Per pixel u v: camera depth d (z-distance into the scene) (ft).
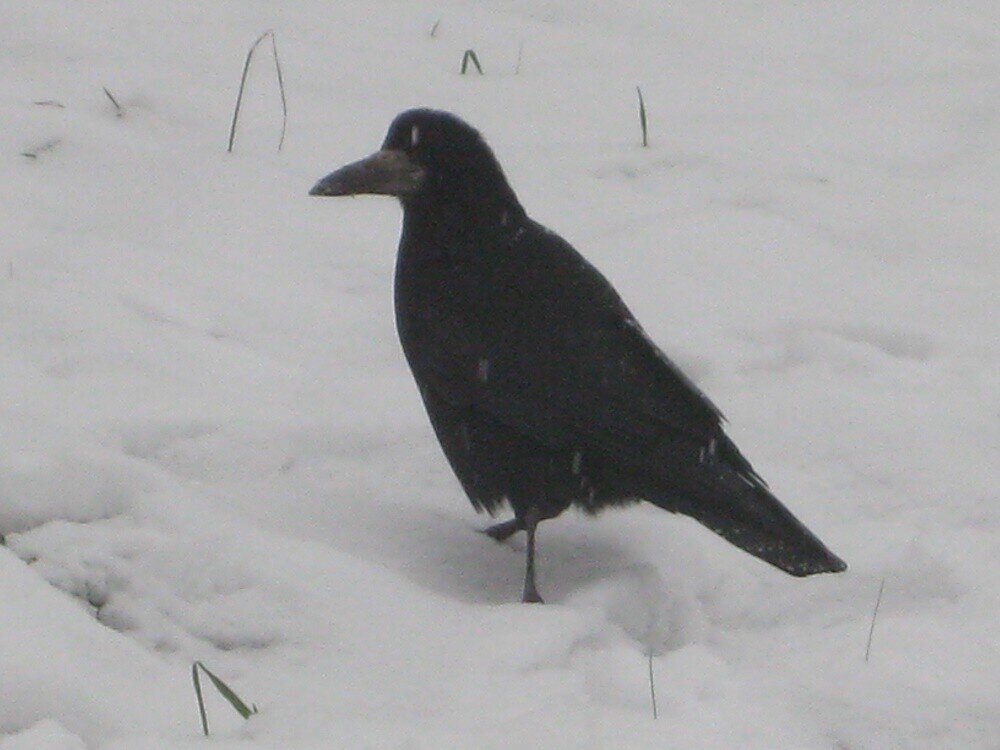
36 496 28.60
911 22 54.13
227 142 43.37
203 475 31.76
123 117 43.80
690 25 53.26
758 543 29.43
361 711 25.04
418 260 32.32
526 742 24.14
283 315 36.86
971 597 29.81
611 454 30.73
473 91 47.75
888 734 25.84
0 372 33.17
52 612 25.27
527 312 31.55
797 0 55.47
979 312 39.37
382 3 52.90
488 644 26.96
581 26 52.70
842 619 29.71
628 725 24.93
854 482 33.40
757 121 47.42
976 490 33.04
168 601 27.32
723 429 33.40
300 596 27.68
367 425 33.68
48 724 23.17
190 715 24.41
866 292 39.93
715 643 29.01
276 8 51.37
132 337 35.04
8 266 36.78
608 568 31.17
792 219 42.86
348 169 32.14
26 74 45.11
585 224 41.75
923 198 44.24
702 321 38.17
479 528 32.42
